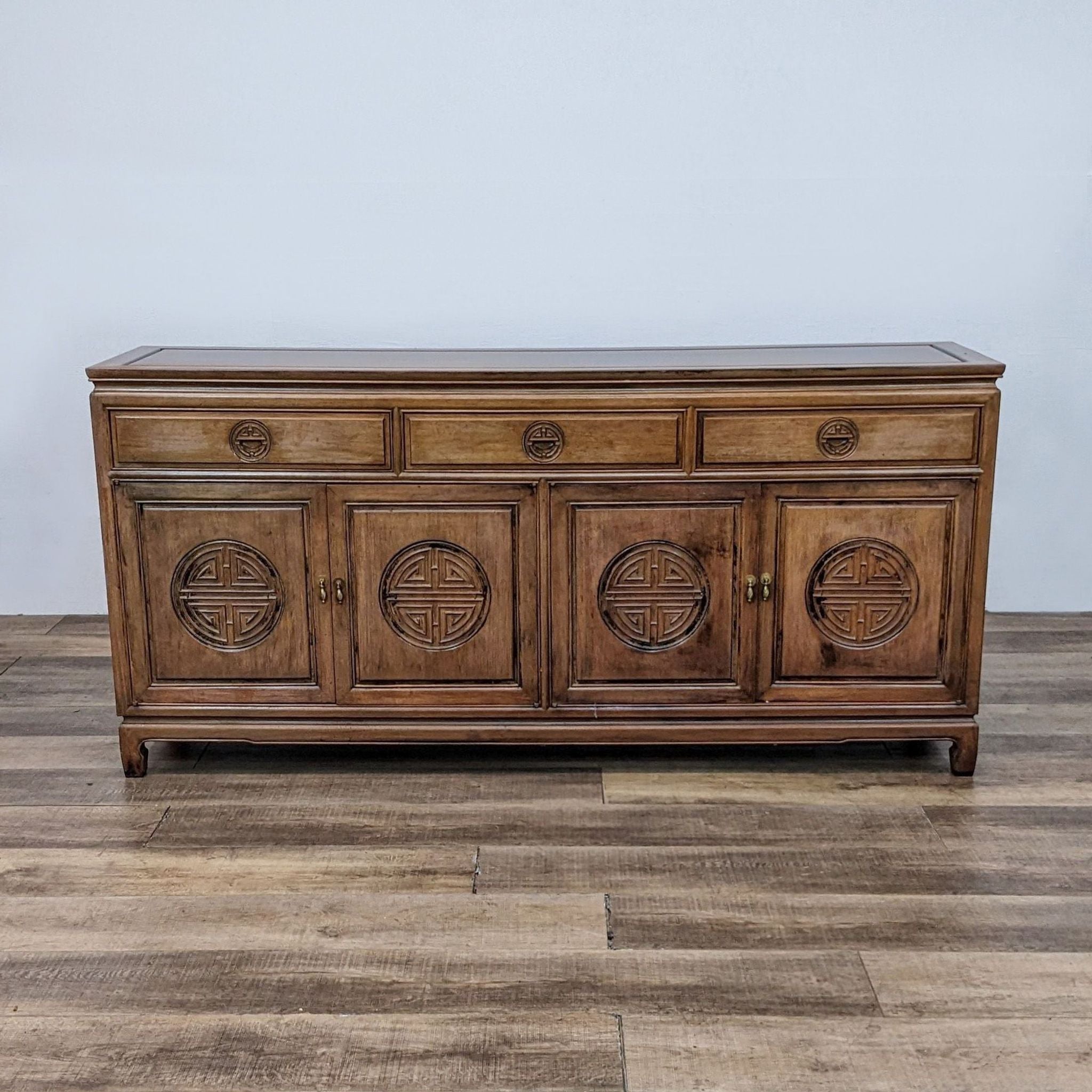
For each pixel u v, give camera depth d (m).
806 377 2.84
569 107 3.68
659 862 2.67
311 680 3.02
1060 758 3.13
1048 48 3.64
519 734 3.03
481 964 2.33
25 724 3.35
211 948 2.38
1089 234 3.78
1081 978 2.27
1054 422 3.94
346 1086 2.02
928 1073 2.04
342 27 3.64
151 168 3.76
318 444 2.89
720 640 2.99
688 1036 2.13
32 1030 2.15
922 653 2.98
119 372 2.86
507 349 3.37
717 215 3.76
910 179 3.73
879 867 2.64
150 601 2.98
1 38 3.68
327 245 3.80
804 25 3.63
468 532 2.93
